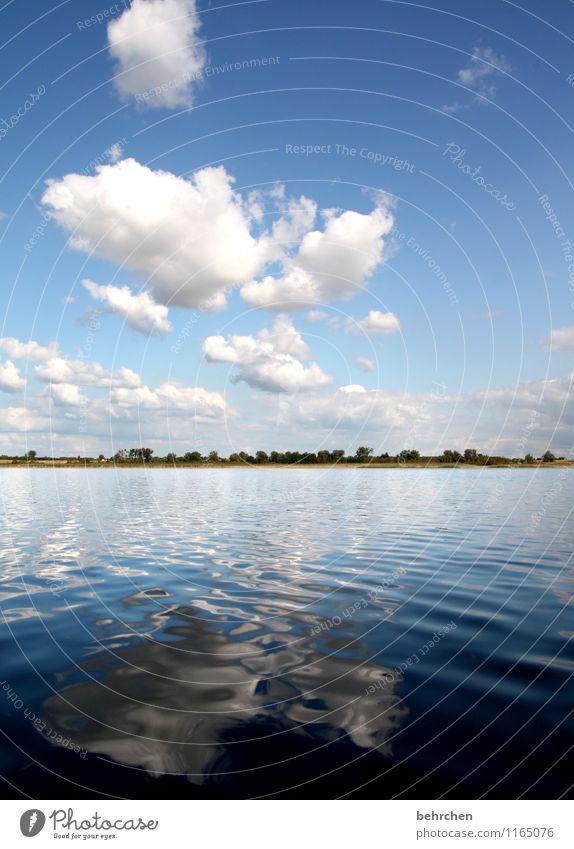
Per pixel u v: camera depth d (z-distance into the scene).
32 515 18.11
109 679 4.99
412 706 4.43
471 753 3.76
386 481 39.91
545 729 4.05
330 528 14.72
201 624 6.58
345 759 3.68
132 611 7.12
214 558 10.56
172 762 3.67
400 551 11.27
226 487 33.66
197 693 4.68
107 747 3.84
